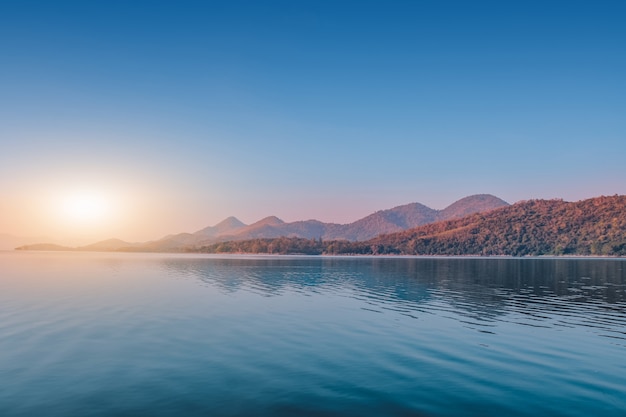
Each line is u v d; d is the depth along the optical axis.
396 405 19.89
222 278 90.31
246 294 60.12
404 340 31.72
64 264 156.75
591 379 23.44
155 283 76.94
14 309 45.19
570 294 61.81
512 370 24.83
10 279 84.38
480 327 36.53
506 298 56.47
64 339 31.64
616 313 44.06
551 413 19.22
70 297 55.31
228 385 22.17
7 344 30.12
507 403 20.22
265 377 23.41
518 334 33.91
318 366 25.33
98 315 41.81
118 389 21.53
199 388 21.75
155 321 38.81
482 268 143.62
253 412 19.02
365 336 32.94
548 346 30.20
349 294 60.56
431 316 41.88
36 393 20.94
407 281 84.44
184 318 40.41
